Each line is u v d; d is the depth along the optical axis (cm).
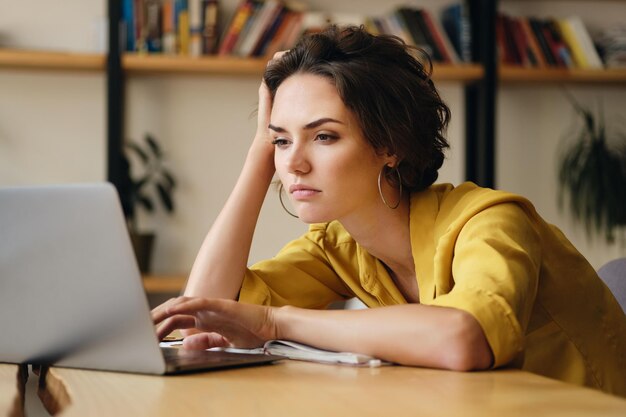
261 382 93
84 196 100
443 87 424
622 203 421
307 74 131
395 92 131
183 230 414
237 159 417
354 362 105
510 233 119
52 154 405
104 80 408
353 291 157
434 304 107
